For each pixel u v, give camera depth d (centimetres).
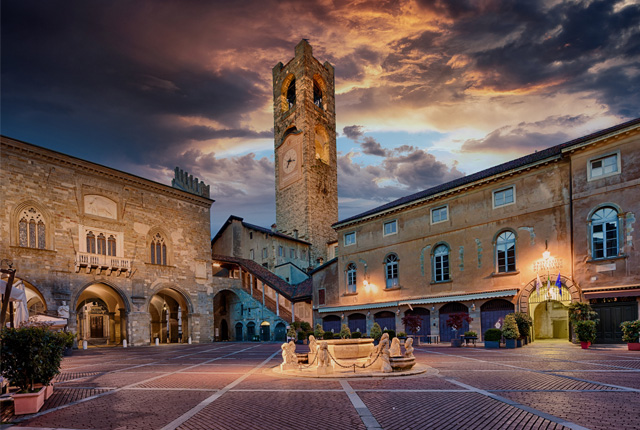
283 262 5647
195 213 4772
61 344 1170
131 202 4138
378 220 3759
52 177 3522
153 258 4272
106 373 1750
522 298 2706
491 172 3106
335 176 6988
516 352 2094
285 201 6738
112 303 4397
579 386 1112
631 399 949
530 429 750
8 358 1034
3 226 3150
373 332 3039
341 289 3981
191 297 4531
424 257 3353
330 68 7425
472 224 3067
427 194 3341
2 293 1424
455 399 1007
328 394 1123
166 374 1662
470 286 3025
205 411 966
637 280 2212
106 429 834
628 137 2316
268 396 1123
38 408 1005
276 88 7356
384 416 870
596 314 2275
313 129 6656
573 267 2494
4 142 3197
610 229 2361
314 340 1778
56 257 3444
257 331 4672
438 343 3036
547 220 2662
